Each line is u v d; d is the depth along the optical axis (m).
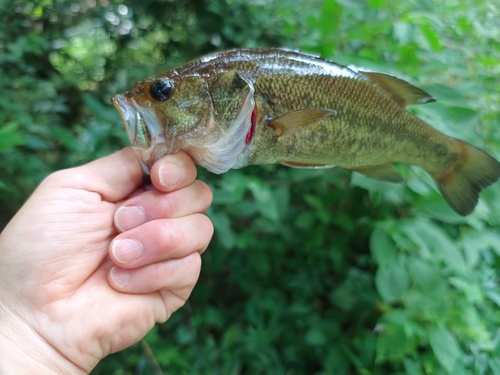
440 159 0.23
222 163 0.18
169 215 0.18
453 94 0.27
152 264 0.18
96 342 0.17
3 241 0.17
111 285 0.18
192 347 0.36
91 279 0.18
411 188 0.25
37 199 0.18
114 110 0.36
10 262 0.17
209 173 0.36
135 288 0.18
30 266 0.17
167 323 0.38
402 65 0.30
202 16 0.58
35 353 0.16
